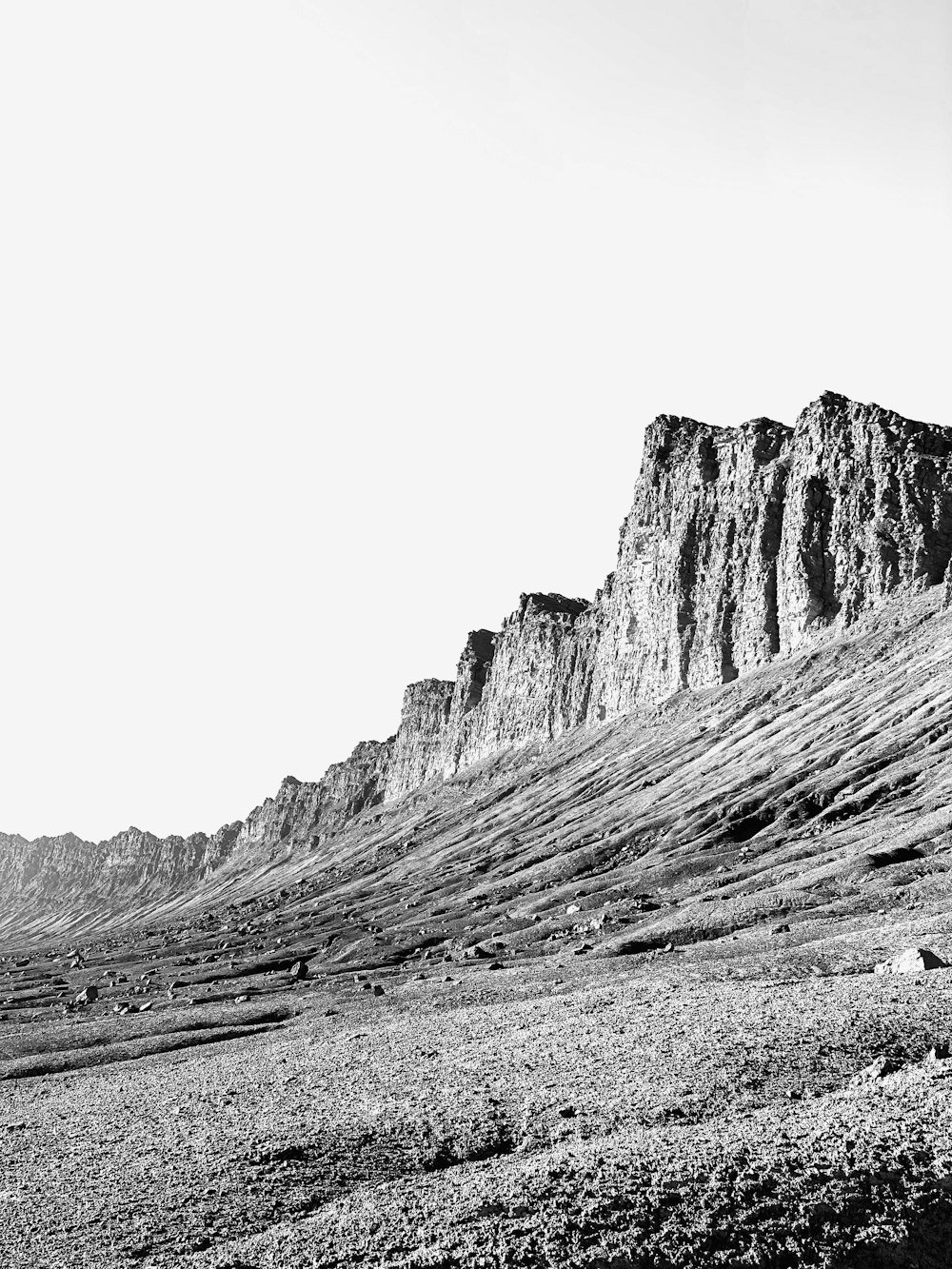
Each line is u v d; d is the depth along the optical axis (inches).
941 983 2239.2
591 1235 1202.0
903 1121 1421.0
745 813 7101.4
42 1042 4288.9
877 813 5880.9
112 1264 1330.0
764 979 2733.8
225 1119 2023.9
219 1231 1408.7
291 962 7057.1
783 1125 1473.9
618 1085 1830.7
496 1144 1644.9
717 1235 1196.5
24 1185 1708.9
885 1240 1187.3
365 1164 1620.3
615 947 4180.6
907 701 7760.8
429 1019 3006.9
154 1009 5374.0
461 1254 1182.9
